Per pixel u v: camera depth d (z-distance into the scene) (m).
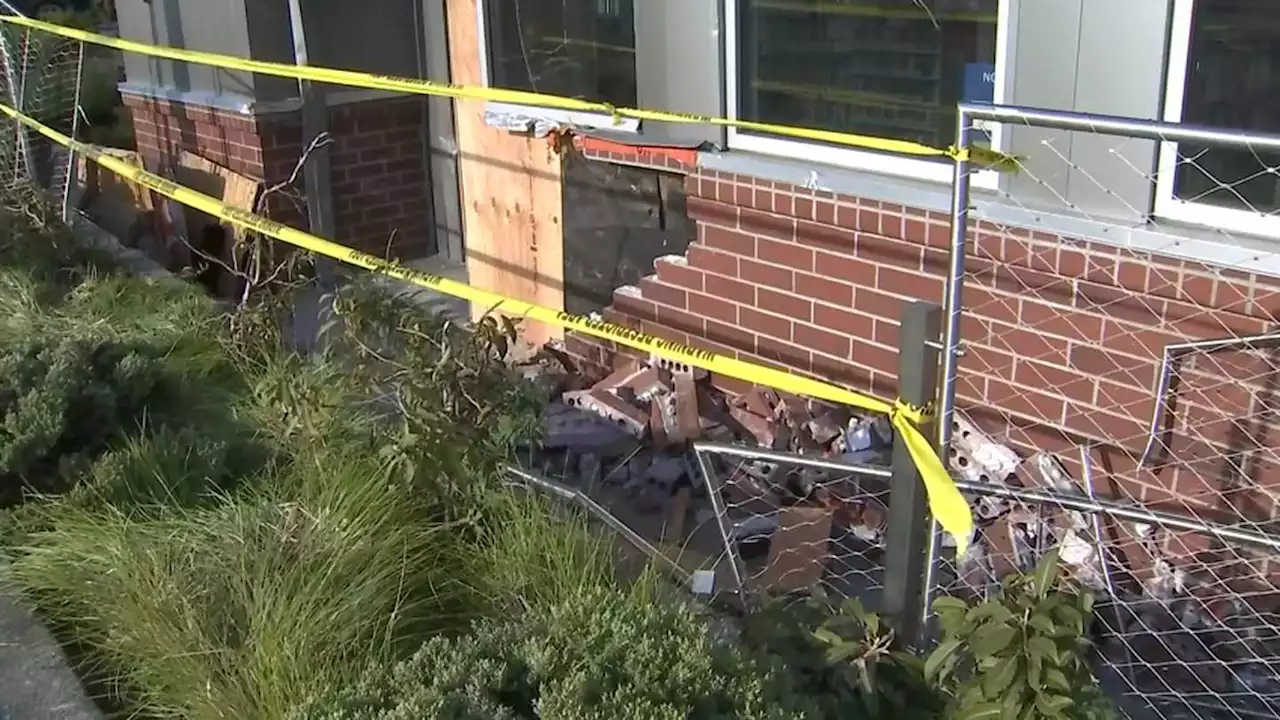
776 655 2.96
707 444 3.71
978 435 4.39
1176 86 3.72
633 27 5.36
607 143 5.57
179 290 6.33
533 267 6.32
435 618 3.40
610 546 3.71
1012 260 4.17
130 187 8.65
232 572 3.40
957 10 4.23
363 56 7.59
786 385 3.10
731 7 4.90
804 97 4.81
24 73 7.90
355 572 3.44
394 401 4.21
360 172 7.77
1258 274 3.62
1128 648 3.74
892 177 4.57
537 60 5.90
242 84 7.37
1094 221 3.92
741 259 5.12
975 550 4.10
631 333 3.51
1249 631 3.75
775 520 4.44
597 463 4.95
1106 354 4.04
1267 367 3.69
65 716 3.04
